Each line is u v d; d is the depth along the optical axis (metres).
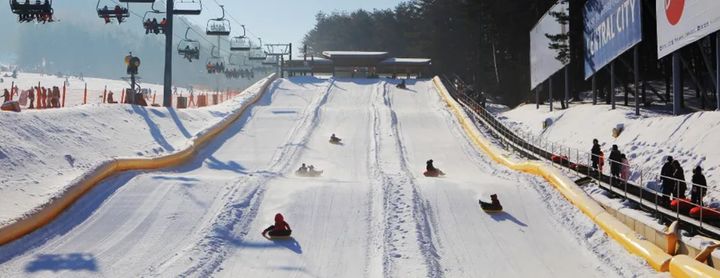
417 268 14.66
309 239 17.08
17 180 19.92
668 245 14.92
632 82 60.44
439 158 33.91
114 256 15.03
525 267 15.24
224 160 31.83
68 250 15.36
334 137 38.00
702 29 24.78
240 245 16.50
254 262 15.27
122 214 18.33
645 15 44.09
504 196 21.47
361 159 33.47
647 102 43.06
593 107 41.19
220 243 16.30
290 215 19.08
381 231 17.55
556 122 42.16
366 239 17.11
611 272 14.79
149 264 14.55
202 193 20.73
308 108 51.12
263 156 33.28
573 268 15.20
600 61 40.66
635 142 28.78
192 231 17.19
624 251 16.00
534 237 17.64
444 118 46.66
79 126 29.28
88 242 16.00
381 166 31.38
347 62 93.62
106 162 22.16
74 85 96.19
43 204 17.44
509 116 54.25
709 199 19.42
